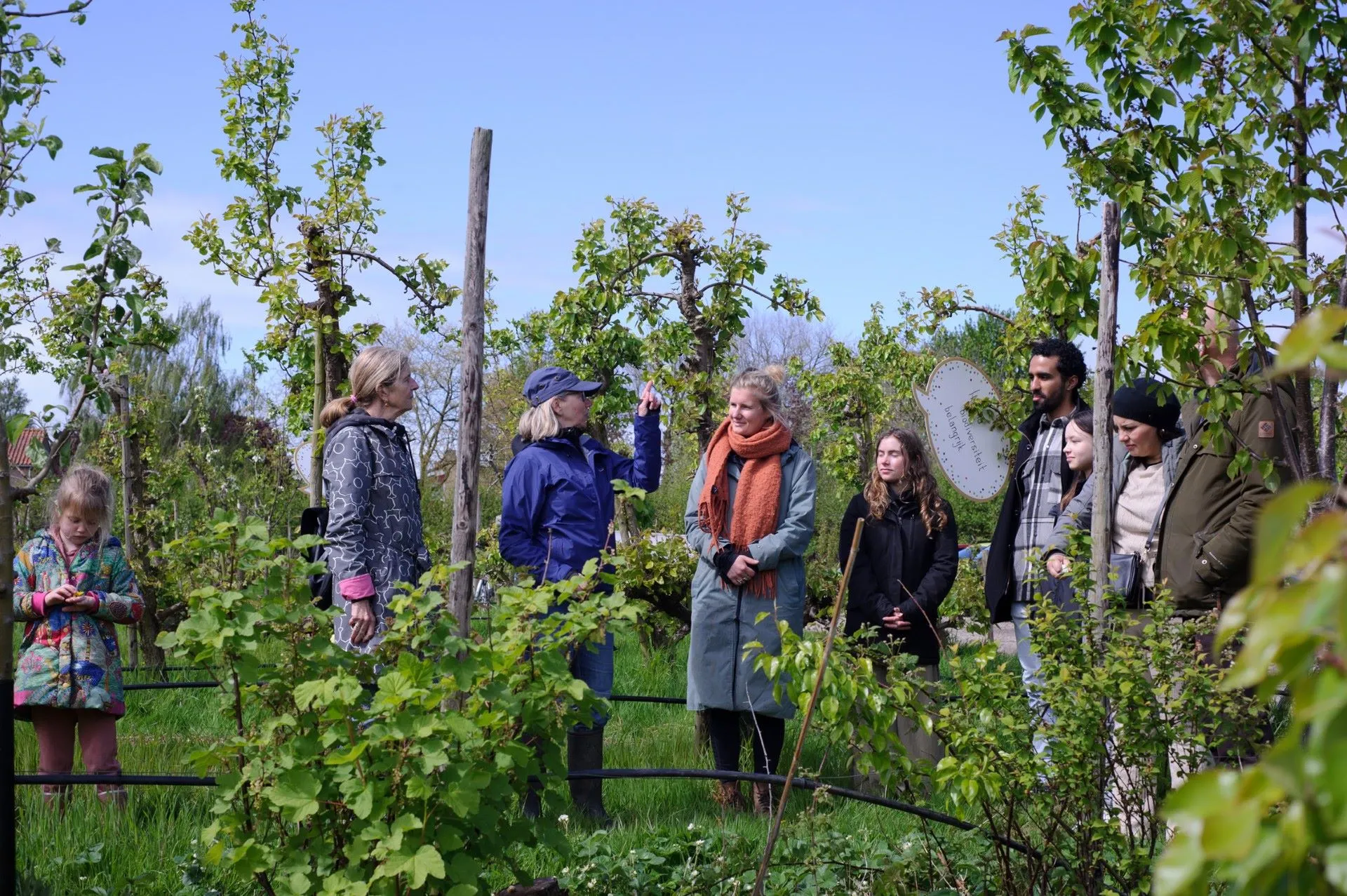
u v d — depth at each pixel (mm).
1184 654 3080
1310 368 3232
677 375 8133
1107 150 4414
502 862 3250
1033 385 5570
